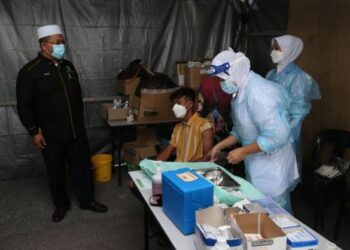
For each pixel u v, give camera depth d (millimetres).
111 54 3715
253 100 1581
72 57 3582
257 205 1354
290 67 2666
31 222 2750
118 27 3680
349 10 2643
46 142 2600
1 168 3623
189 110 2453
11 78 3439
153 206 1510
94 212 2908
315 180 2480
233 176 1698
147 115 3281
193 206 1266
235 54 1649
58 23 3475
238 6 3910
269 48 3564
